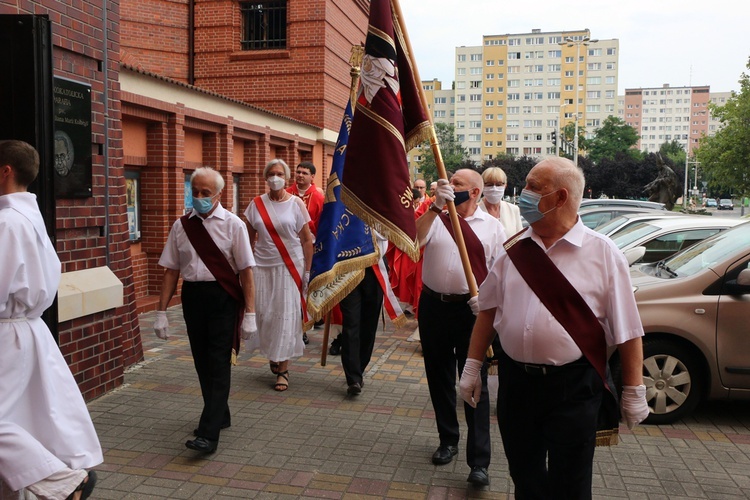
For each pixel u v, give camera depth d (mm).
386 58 4035
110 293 5734
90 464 3385
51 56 4051
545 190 2785
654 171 58188
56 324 4082
